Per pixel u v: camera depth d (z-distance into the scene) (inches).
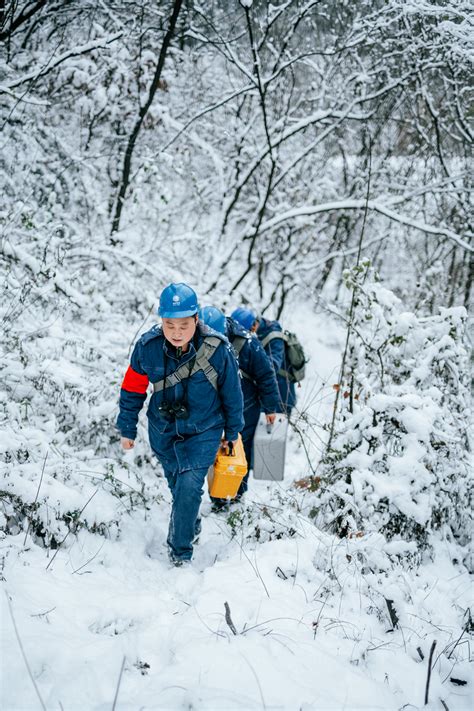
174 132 286.2
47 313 189.8
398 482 126.7
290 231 336.8
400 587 107.3
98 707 73.9
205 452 113.7
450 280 328.8
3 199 220.4
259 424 143.9
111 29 251.6
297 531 125.3
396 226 334.6
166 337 103.4
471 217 279.6
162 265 243.3
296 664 87.3
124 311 224.1
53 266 171.8
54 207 218.2
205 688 78.3
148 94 246.7
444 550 135.5
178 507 113.7
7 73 227.6
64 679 76.7
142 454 156.3
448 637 103.2
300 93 326.6
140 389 114.2
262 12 258.2
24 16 207.2
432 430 129.6
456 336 151.6
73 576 104.4
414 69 252.8
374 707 82.2
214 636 90.7
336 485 132.7
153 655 86.5
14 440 122.9
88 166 246.2
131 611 95.1
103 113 259.9
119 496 132.5
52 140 255.0
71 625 89.5
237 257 323.9
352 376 145.0
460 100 271.4
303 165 341.7
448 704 88.3
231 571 112.1
